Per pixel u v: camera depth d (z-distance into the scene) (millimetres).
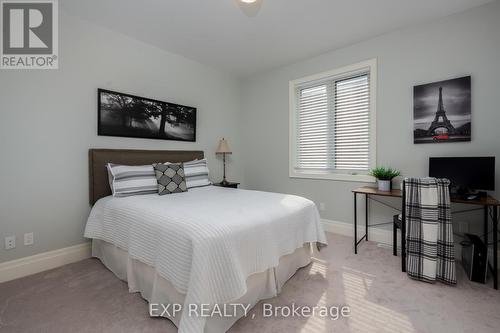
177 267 1303
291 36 2785
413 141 2580
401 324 1438
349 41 2904
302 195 3527
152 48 3010
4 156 1988
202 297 1169
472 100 2260
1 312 1550
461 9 2279
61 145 2293
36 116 2146
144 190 2455
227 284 1290
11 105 2020
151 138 2988
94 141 2512
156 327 1408
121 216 1902
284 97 3697
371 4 2207
